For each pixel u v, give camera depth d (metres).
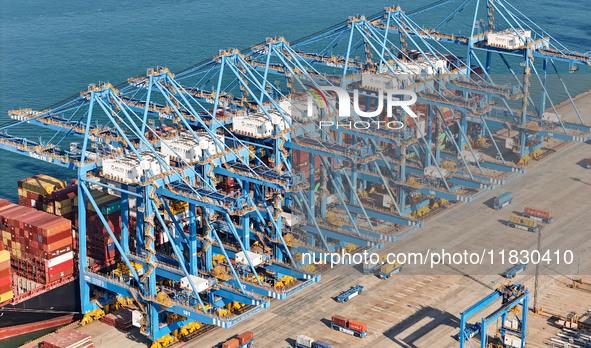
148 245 94.81
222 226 106.62
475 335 97.44
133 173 95.75
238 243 107.62
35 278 105.62
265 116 111.06
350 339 97.06
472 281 106.94
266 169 105.31
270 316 102.50
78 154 107.56
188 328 99.81
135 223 109.38
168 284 105.12
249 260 99.31
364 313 102.06
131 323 100.94
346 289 107.31
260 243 107.31
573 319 99.12
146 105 104.81
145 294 95.94
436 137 97.19
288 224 102.75
